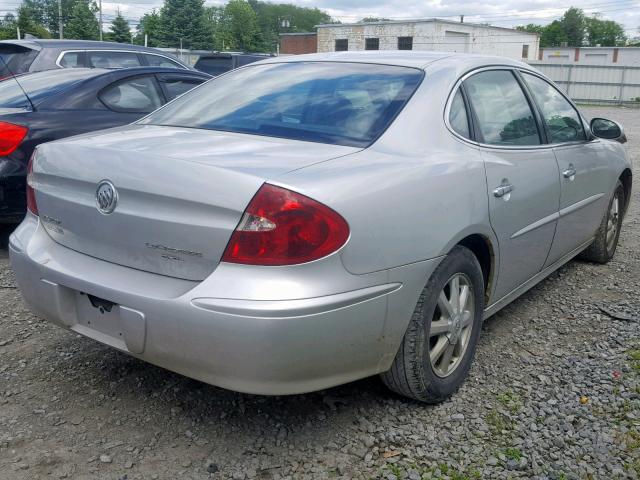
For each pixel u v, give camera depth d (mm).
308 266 2404
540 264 4102
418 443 2840
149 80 6473
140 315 2537
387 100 3176
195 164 2504
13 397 3131
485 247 3391
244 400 3150
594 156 4668
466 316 3229
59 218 2932
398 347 2834
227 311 2352
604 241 5312
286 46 60906
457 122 3287
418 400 3084
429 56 3654
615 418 3064
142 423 2945
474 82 3561
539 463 2727
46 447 2750
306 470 2656
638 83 39156
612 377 3453
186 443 2812
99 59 9586
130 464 2660
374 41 53000
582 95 40719
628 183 5586
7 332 3865
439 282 2934
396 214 2658
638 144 14969
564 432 2949
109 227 2691
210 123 3281
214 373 2457
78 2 66312
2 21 67062
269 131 3090
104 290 2639
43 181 3039
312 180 2479
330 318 2447
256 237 2373
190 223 2459
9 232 6125
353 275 2514
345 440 2855
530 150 3775
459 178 3025
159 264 2582
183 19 64562
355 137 2965
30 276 2969
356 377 2723
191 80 6930
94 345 3699
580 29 108562
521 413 3094
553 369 3557
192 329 2422
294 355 2410
